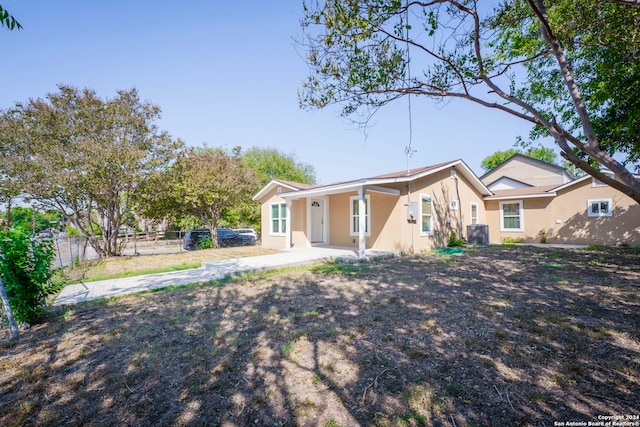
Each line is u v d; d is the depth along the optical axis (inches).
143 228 994.7
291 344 125.0
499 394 88.0
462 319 149.5
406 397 87.5
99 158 441.7
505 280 235.5
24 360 120.3
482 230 519.8
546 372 99.2
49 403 91.2
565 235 539.5
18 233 159.8
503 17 191.5
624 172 127.7
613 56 261.6
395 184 434.3
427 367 104.3
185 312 175.6
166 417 82.9
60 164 433.4
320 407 84.8
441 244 489.1
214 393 93.4
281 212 559.5
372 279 247.9
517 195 583.5
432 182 475.2
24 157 433.7
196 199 579.8
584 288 204.4
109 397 93.3
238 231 824.9
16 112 437.1
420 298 188.2
